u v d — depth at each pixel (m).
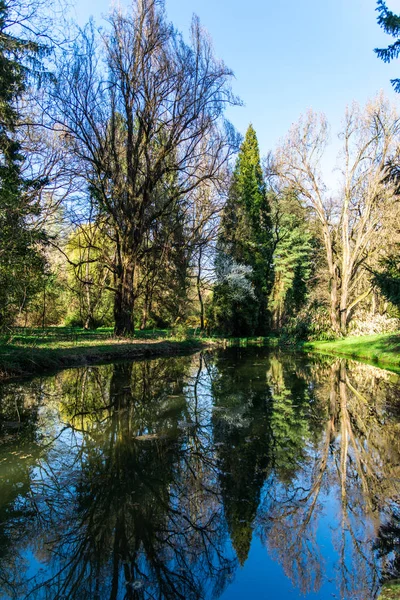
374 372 13.01
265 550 3.47
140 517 3.92
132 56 16.64
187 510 4.06
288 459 5.36
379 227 23.31
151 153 18.31
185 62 16.80
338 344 21.22
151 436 6.21
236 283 28.12
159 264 21.69
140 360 15.32
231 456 5.44
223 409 7.89
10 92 10.98
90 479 4.67
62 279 23.02
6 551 3.43
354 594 2.90
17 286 9.85
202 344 22.58
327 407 8.15
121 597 2.94
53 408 7.86
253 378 11.63
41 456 5.34
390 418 7.35
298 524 3.83
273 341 26.94
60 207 14.61
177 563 3.32
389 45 8.64
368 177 24.25
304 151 25.55
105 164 16.22
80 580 3.11
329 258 25.92
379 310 28.50
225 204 24.73
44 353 12.14
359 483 4.66
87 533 3.68
